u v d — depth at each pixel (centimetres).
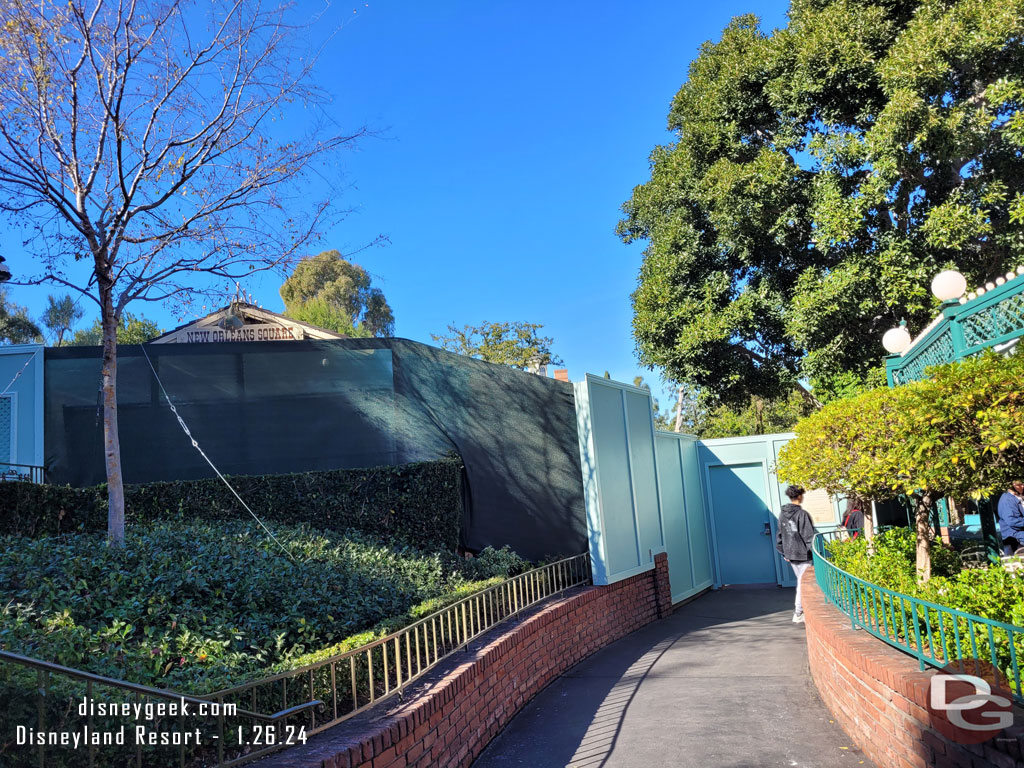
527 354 4100
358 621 690
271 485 1021
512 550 1088
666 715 643
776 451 1585
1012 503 726
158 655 520
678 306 1738
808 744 538
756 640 969
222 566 709
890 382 981
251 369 1066
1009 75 1334
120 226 897
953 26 1307
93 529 944
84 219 877
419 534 1032
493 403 1124
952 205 1346
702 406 1884
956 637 396
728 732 580
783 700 662
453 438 1092
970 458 462
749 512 1598
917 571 593
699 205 1725
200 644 549
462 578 938
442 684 533
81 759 361
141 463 1021
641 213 2033
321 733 428
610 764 532
